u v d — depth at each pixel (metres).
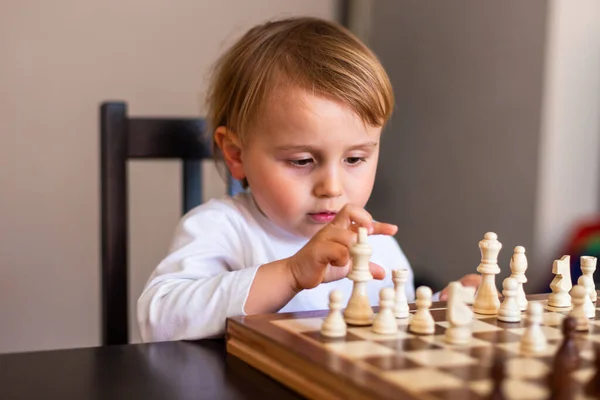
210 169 2.32
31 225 2.12
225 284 0.99
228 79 1.24
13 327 2.13
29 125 2.10
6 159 2.08
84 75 2.16
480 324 0.84
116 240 1.33
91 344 2.22
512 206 2.19
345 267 1.04
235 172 1.26
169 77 2.27
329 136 1.09
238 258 1.23
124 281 1.33
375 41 2.65
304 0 2.48
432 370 0.64
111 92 2.19
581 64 2.08
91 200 2.19
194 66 2.29
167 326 1.00
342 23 2.56
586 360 0.69
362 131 1.12
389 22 2.59
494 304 0.91
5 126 2.07
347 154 1.12
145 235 2.27
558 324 0.85
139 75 2.23
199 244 1.19
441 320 0.85
